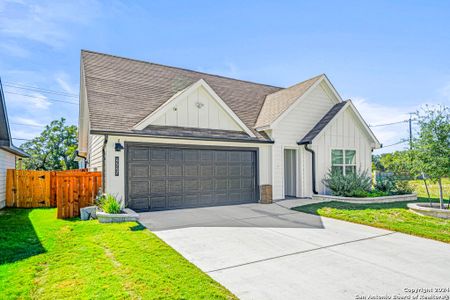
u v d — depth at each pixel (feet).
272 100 50.11
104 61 43.04
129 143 31.91
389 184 43.75
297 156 44.93
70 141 128.06
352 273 15.17
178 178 34.91
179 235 22.24
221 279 14.28
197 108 37.65
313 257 17.61
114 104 35.04
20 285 13.46
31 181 42.11
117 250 17.72
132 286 12.82
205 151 37.09
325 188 44.57
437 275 14.98
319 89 47.24
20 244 20.01
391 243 20.76
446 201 40.68
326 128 43.57
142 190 32.50
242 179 39.88
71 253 17.74
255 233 23.12
